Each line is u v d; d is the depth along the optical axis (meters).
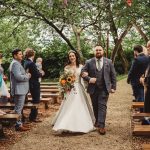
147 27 25.27
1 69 10.79
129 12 23.52
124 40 37.91
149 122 9.87
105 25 24.22
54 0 22.20
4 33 27.70
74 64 10.58
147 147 7.25
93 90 10.30
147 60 11.52
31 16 23.77
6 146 8.94
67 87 10.34
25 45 29.56
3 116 9.60
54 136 9.89
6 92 11.98
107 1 23.06
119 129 10.61
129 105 15.10
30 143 9.20
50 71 32.53
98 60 10.38
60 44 30.00
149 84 9.71
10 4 22.80
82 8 22.88
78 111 10.27
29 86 11.78
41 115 13.06
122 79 28.80
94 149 8.64
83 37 27.30
